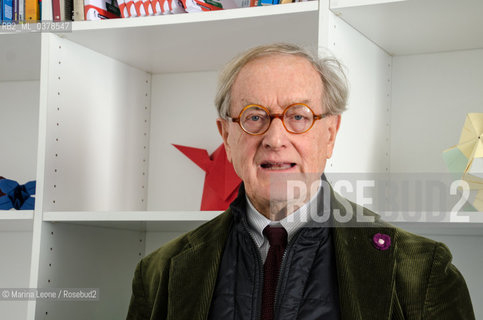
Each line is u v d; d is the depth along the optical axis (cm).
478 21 156
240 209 136
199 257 138
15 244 221
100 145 199
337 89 137
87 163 193
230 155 140
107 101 202
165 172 217
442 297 119
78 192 189
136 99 215
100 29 174
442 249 123
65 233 182
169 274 140
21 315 217
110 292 201
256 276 128
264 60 133
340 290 121
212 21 163
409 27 162
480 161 142
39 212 174
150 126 221
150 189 219
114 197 204
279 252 130
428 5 146
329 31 151
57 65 181
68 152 185
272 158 128
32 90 226
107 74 201
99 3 180
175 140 217
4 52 196
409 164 186
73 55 187
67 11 179
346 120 159
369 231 128
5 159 226
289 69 131
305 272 125
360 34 169
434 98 184
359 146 167
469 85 181
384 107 185
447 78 183
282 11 156
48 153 178
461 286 122
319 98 133
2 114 228
